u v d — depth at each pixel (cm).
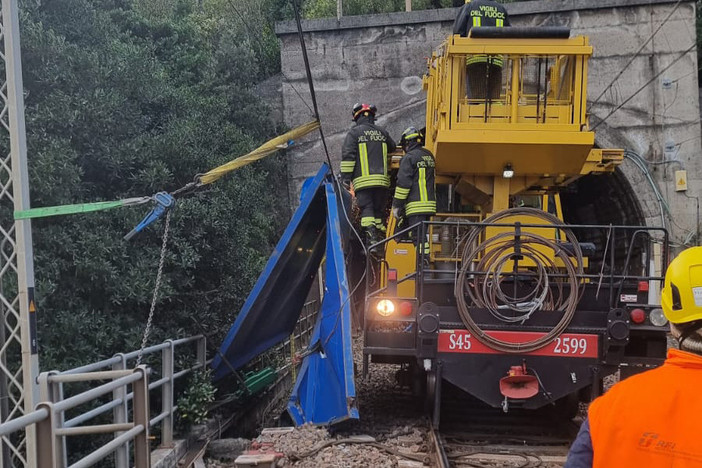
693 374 156
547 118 589
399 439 562
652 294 614
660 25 1353
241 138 1089
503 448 540
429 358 541
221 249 713
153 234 619
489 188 628
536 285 564
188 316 637
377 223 701
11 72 392
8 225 461
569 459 166
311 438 555
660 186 1376
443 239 691
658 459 147
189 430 598
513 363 536
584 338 532
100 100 593
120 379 359
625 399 158
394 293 562
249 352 759
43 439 299
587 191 1566
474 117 595
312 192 650
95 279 523
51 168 495
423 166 641
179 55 1159
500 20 636
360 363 998
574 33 1377
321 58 1411
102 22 723
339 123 1409
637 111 1375
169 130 735
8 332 446
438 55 661
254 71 1320
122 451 417
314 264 787
